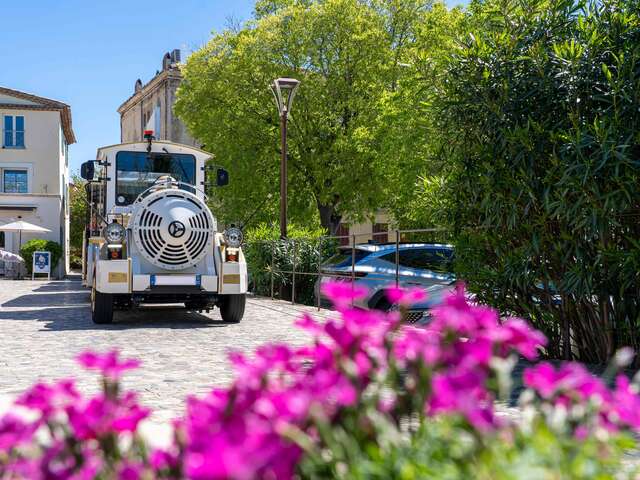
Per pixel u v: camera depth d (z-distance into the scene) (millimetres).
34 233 39281
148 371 7625
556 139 7992
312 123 31625
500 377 1924
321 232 22156
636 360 8062
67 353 8906
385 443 1868
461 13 23141
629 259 7250
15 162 39094
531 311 8789
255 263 21562
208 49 33406
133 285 12328
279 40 31359
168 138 46562
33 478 1906
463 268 9133
